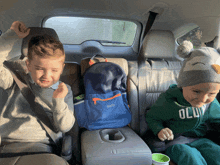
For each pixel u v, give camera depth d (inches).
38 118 35.6
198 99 37.4
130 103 55.8
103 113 48.4
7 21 54.6
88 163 35.2
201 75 34.9
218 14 52.9
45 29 40.9
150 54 60.4
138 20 69.7
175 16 61.3
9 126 34.8
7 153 32.9
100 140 41.9
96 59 53.7
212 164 38.8
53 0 53.9
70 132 46.3
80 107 48.4
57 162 28.6
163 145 42.0
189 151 39.0
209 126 47.5
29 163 27.7
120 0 54.4
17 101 35.7
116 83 51.0
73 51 70.7
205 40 61.6
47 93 35.8
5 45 33.2
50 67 29.3
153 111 46.9
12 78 36.0
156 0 52.7
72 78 51.6
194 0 50.6
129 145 39.3
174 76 62.1
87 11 62.6
